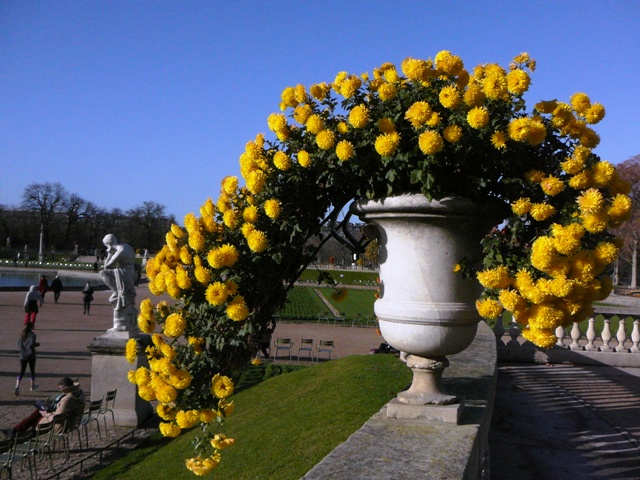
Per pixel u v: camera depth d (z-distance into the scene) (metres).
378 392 7.12
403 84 2.75
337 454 2.30
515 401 6.54
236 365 2.77
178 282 2.60
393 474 2.09
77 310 30.73
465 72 2.56
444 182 2.65
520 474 4.25
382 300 2.96
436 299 2.80
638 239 53.72
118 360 10.62
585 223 2.29
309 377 9.63
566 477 4.20
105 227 108.12
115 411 10.55
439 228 2.77
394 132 2.54
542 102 2.66
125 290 10.77
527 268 2.40
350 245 3.11
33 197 101.00
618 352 9.30
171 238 2.86
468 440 2.50
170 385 2.58
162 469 7.44
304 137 2.76
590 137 2.62
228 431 7.77
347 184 2.74
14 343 19.75
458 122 2.53
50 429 8.66
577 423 5.68
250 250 2.69
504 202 2.78
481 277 2.44
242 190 2.88
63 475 8.33
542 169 2.66
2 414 11.41
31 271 66.75
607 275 2.59
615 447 4.91
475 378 4.20
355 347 20.88
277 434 6.61
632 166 46.31
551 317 2.32
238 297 2.58
